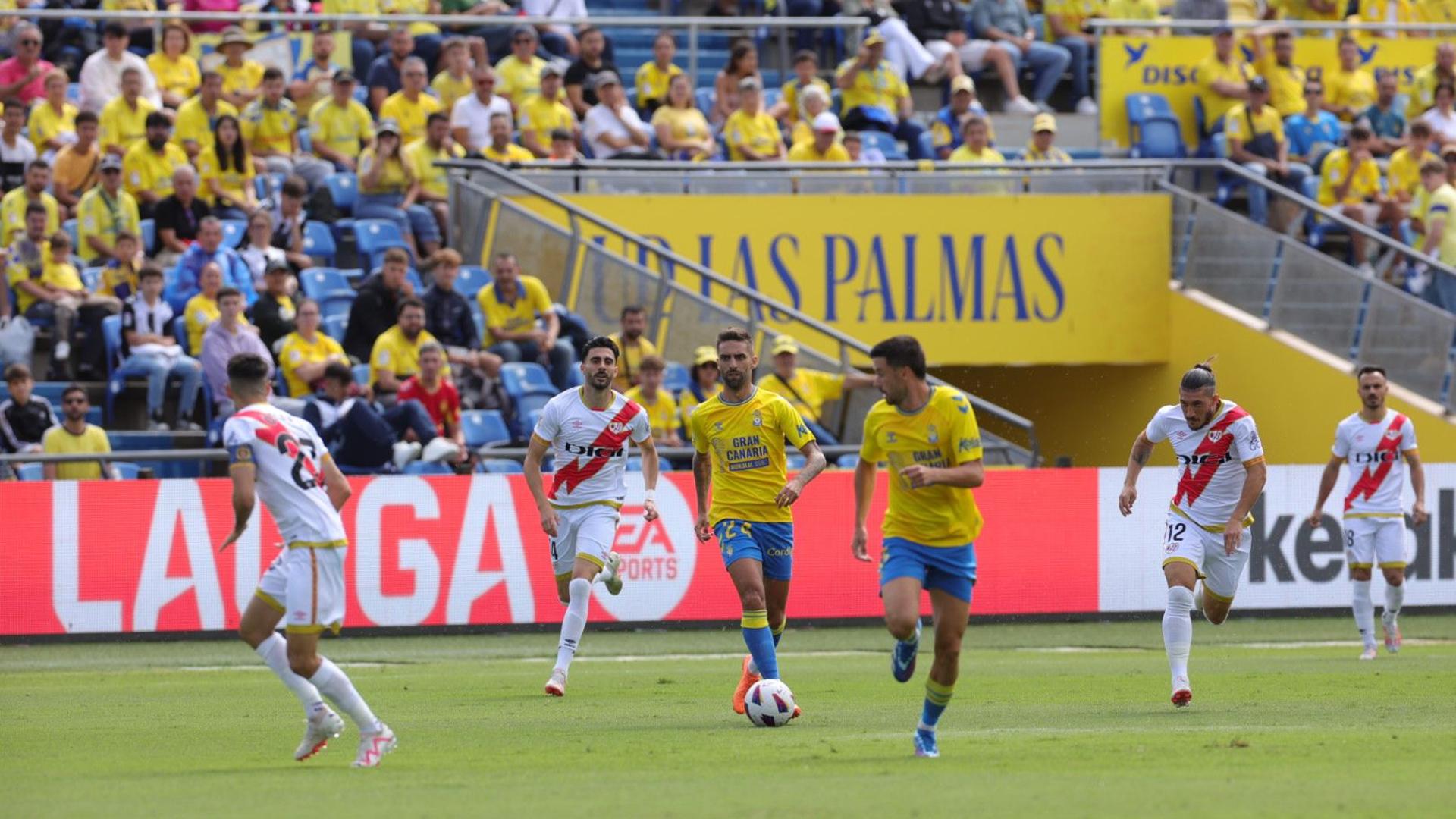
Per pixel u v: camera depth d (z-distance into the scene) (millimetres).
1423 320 74500
